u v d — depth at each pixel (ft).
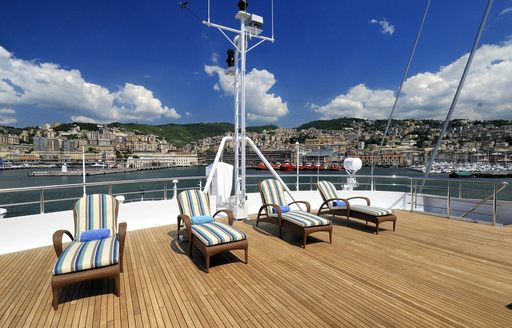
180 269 10.19
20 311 7.38
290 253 11.96
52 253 12.21
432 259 11.25
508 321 6.81
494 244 13.28
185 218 11.51
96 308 7.52
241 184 19.01
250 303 7.72
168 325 6.69
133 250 12.36
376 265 10.59
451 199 20.30
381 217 15.14
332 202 17.71
